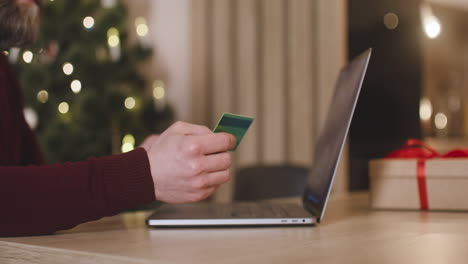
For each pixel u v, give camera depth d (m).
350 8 2.66
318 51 2.69
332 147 0.70
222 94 3.09
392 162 0.82
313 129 2.73
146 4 3.43
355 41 2.66
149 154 0.60
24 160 1.05
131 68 2.84
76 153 2.50
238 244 0.45
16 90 1.04
